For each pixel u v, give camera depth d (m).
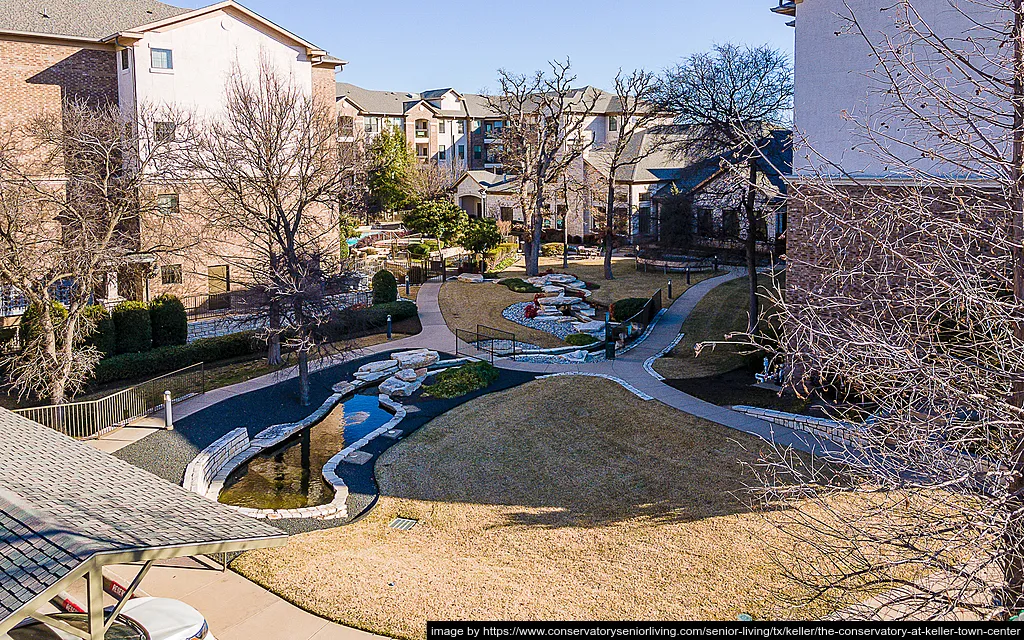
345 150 34.34
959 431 8.20
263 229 29.69
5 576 7.84
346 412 26.19
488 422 23.09
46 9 35.25
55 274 25.20
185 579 13.65
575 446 20.55
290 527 16.83
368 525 16.50
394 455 21.12
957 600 7.60
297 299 26.11
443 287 46.78
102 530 8.74
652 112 44.19
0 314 29.80
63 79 34.94
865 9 19.98
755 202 30.38
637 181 62.34
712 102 28.94
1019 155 8.08
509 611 12.30
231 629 12.04
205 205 33.25
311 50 39.22
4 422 14.52
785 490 10.16
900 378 7.95
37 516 8.91
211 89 35.97
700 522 15.52
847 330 8.38
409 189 73.81
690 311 38.78
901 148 17.11
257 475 20.80
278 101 29.44
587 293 43.69
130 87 34.69
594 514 16.38
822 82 21.31
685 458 19.09
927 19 18.53
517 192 64.69
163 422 23.44
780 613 11.90
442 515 16.84
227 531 9.59
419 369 29.81
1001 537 7.55
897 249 9.12
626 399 23.97
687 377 26.42
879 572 9.31
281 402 26.48
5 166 25.48
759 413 21.58
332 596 12.93
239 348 32.41
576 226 64.88
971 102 8.68
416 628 11.87
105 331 28.19
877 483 8.58
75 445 13.41
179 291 36.28
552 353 32.28
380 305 38.28
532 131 55.41
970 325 8.24
